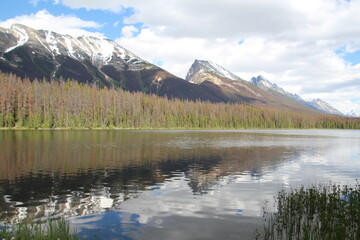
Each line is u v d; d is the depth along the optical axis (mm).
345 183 30828
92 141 76688
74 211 20750
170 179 31938
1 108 129500
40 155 48125
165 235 16562
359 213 16281
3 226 17594
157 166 40281
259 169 39031
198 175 34312
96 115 164125
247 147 69875
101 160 44750
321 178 33500
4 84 139500
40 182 29719
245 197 24672
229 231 17062
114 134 112812
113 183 29688
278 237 15766
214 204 22531
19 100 136250
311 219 17250
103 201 23266
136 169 37781
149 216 19750
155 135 112938
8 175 33031
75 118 152375
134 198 24172
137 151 57156
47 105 142125
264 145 76500
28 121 134875
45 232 16250
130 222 18594
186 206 22031
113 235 16500
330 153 59969
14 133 100438
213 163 43688
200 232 16953
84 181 30391
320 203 19328
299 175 35188
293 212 19125
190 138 99000
